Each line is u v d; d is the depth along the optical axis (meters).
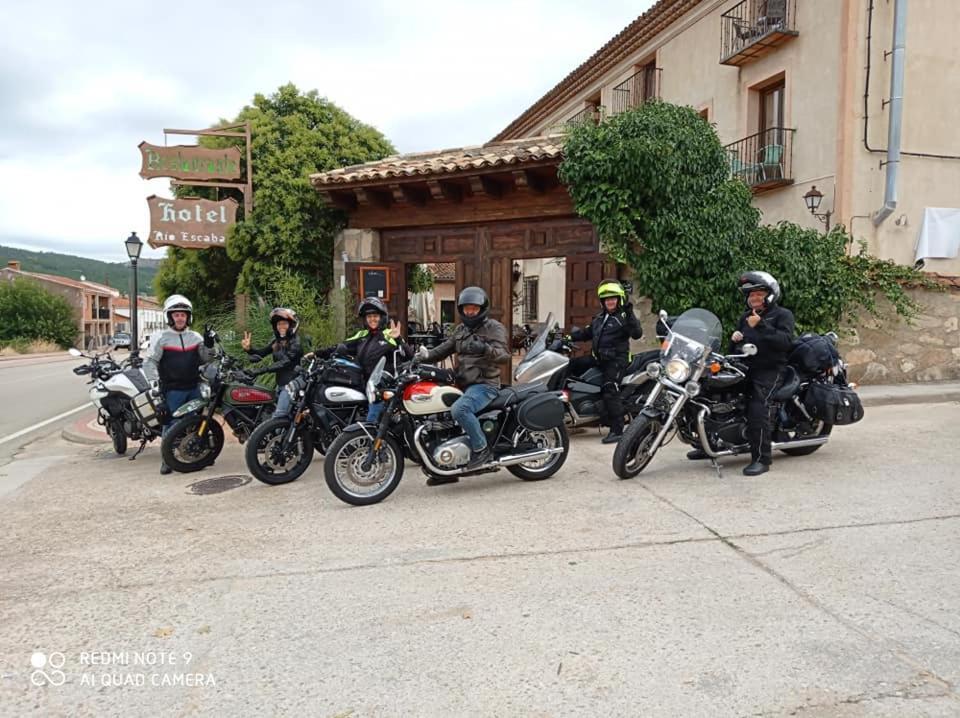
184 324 6.85
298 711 2.53
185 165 10.45
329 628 3.18
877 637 2.99
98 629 3.22
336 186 9.88
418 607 3.38
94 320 82.38
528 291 22.70
